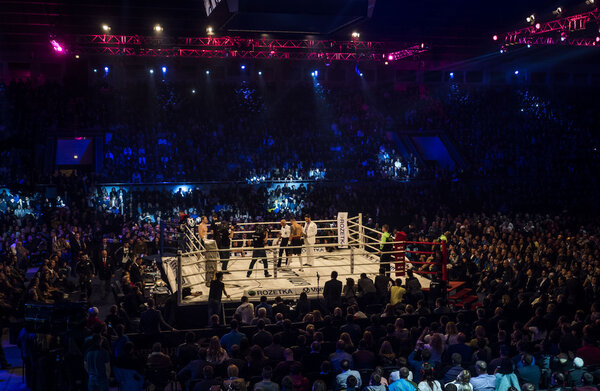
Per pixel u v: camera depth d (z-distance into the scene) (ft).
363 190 120.26
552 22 123.95
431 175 130.31
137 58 147.74
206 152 128.77
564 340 37.73
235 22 35.14
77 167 133.39
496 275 68.95
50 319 36.19
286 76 158.10
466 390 29.84
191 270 66.39
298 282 59.00
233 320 41.22
